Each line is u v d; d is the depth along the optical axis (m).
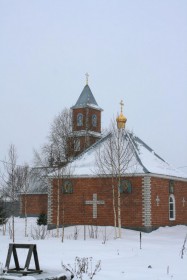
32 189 65.69
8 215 46.44
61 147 58.31
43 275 13.35
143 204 37.94
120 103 46.97
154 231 37.97
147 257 20.22
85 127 61.56
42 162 64.19
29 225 48.19
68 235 35.00
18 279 12.50
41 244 26.34
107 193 39.59
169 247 25.59
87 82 66.19
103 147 42.91
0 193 55.53
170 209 42.06
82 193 40.59
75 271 14.84
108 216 39.31
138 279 14.08
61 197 41.19
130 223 38.22
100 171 39.41
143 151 43.38
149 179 38.25
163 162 44.62
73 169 40.84
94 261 18.69
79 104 63.28
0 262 17.20
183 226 42.31
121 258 19.94
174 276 14.73
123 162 36.62
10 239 31.02
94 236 33.94
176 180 43.09
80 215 40.38
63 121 61.56
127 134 43.44
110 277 14.38
